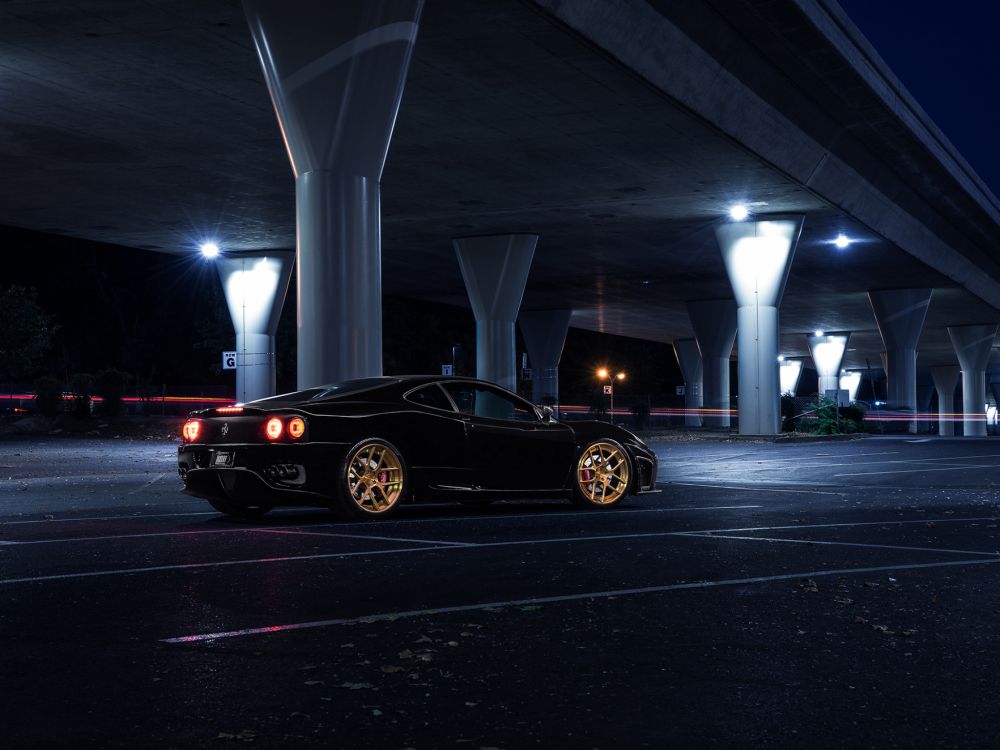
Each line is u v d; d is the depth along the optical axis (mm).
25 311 47656
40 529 10547
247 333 44812
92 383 42500
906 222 42156
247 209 35656
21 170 29719
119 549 9039
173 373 74188
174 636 5766
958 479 18266
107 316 74625
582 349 99188
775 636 5801
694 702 4551
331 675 4973
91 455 25875
